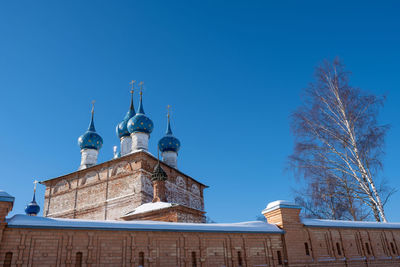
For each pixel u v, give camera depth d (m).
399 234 16.08
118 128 36.19
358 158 19.39
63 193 31.84
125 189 28.00
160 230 11.50
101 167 30.58
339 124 20.72
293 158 20.83
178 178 32.38
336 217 24.84
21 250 9.57
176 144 36.22
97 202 29.00
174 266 11.36
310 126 21.06
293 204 14.47
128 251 10.89
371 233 15.50
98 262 10.35
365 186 19.14
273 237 13.59
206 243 12.26
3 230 9.54
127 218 20.38
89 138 35.44
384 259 15.05
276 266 13.09
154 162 29.97
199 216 21.09
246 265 12.57
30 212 34.03
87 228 10.47
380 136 19.38
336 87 21.08
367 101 20.31
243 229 13.01
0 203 9.67
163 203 20.66
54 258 9.86
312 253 13.87
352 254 14.61
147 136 33.28
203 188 37.03
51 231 10.11
